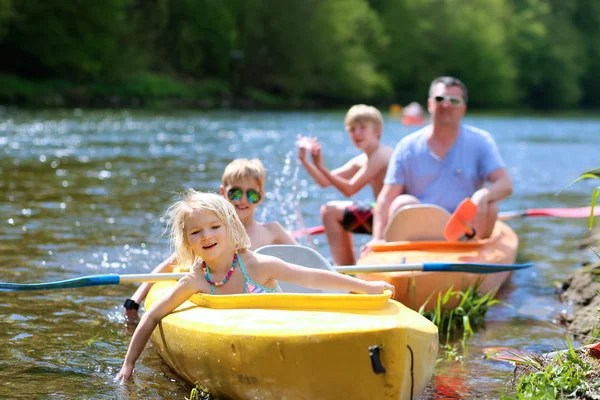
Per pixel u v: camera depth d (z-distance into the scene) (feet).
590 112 151.94
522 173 39.96
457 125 18.20
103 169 34.35
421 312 14.46
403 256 16.08
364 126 19.48
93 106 87.81
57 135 49.42
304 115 89.71
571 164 44.70
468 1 167.73
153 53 112.98
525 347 13.35
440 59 159.22
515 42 178.50
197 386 10.69
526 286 17.97
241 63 121.39
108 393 10.73
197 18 117.91
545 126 86.63
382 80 137.80
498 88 162.30
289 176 33.86
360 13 142.31
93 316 14.60
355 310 10.21
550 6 198.80
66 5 94.84
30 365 11.82
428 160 18.31
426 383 9.84
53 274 17.10
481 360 12.60
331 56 129.90
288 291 12.90
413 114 78.54
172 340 10.80
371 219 18.61
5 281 16.34
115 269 17.74
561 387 10.25
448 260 15.79
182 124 64.08
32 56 94.63
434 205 16.93
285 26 125.39
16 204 25.23
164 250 19.72
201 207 11.10
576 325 14.65
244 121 71.97
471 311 15.17
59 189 28.55
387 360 8.73
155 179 31.71
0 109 72.13
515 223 26.53
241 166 14.39
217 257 11.18
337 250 19.06
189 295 11.35
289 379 9.21
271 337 9.24
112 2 98.68
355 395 9.00
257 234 14.61
